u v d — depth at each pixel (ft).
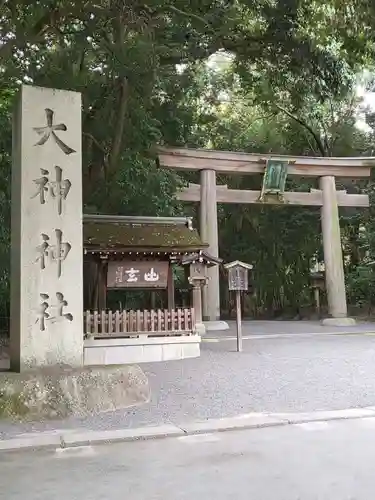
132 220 40.91
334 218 64.64
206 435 18.99
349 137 81.30
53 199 26.63
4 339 51.52
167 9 41.52
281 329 58.29
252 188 81.00
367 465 14.89
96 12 36.11
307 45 48.78
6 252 46.55
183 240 39.37
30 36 35.65
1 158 45.57
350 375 29.55
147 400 24.63
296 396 24.93
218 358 36.65
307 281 89.97
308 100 67.92
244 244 88.69
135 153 53.52
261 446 17.20
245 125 84.38
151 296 61.26
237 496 12.69
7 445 17.76
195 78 67.31
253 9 45.47
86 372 23.71
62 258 26.20
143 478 14.24
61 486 13.71
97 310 37.68
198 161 59.72
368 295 80.69
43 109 27.04
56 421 21.36
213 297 58.54
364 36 44.50
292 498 12.49
